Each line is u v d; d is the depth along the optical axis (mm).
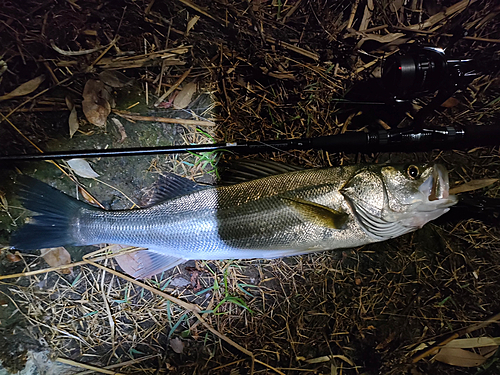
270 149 511
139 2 531
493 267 572
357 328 568
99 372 543
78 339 543
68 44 529
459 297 571
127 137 550
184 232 492
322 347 565
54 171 539
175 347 553
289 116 567
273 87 565
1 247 527
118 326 549
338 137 508
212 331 551
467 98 572
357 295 570
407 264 576
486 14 562
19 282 533
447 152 572
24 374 529
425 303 571
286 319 563
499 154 578
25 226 495
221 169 562
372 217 488
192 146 496
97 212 496
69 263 540
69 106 536
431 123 572
